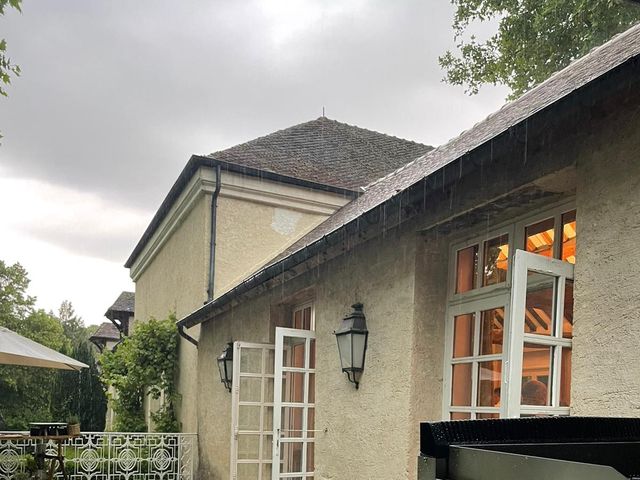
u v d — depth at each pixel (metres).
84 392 18.11
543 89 4.91
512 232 3.62
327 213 10.28
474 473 1.33
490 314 3.68
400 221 3.97
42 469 7.18
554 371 2.85
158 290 13.46
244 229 9.70
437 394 3.95
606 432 1.65
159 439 8.95
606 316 2.52
